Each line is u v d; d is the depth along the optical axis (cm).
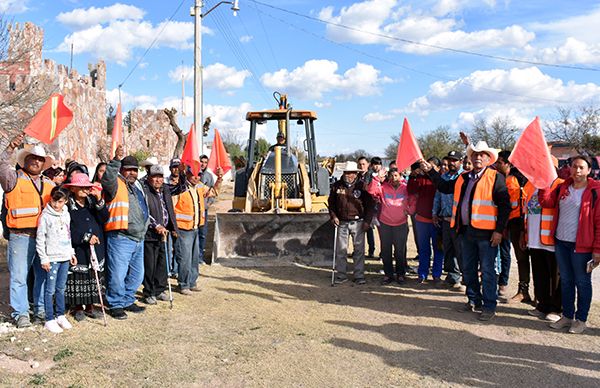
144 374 470
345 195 827
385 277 840
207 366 491
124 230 626
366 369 489
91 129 2609
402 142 759
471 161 665
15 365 481
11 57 1277
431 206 818
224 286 805
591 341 565
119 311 632
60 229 568
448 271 809
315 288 802
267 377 469
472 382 462
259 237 959
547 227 621
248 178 1088
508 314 669
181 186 754
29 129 602
